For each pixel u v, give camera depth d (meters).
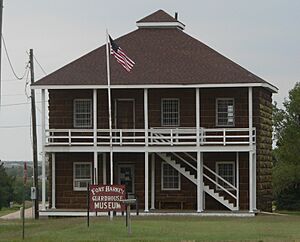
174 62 59.31
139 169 58.62
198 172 55.62
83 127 59.19
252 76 57.19
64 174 58.91
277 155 79.94
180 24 63.44
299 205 82.50
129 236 36.88
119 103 59.25
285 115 79.38
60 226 43.59
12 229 44.91
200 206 55.19
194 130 56.00
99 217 51.72
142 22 62.97
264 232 39.25
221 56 59.81
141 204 58.47
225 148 55.66
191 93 58.75
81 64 59.50
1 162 113.19
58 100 59.38
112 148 54.78
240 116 58.44
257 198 59.41
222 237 36.56
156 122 58.78
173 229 40.28
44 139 56.94
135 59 59.84
